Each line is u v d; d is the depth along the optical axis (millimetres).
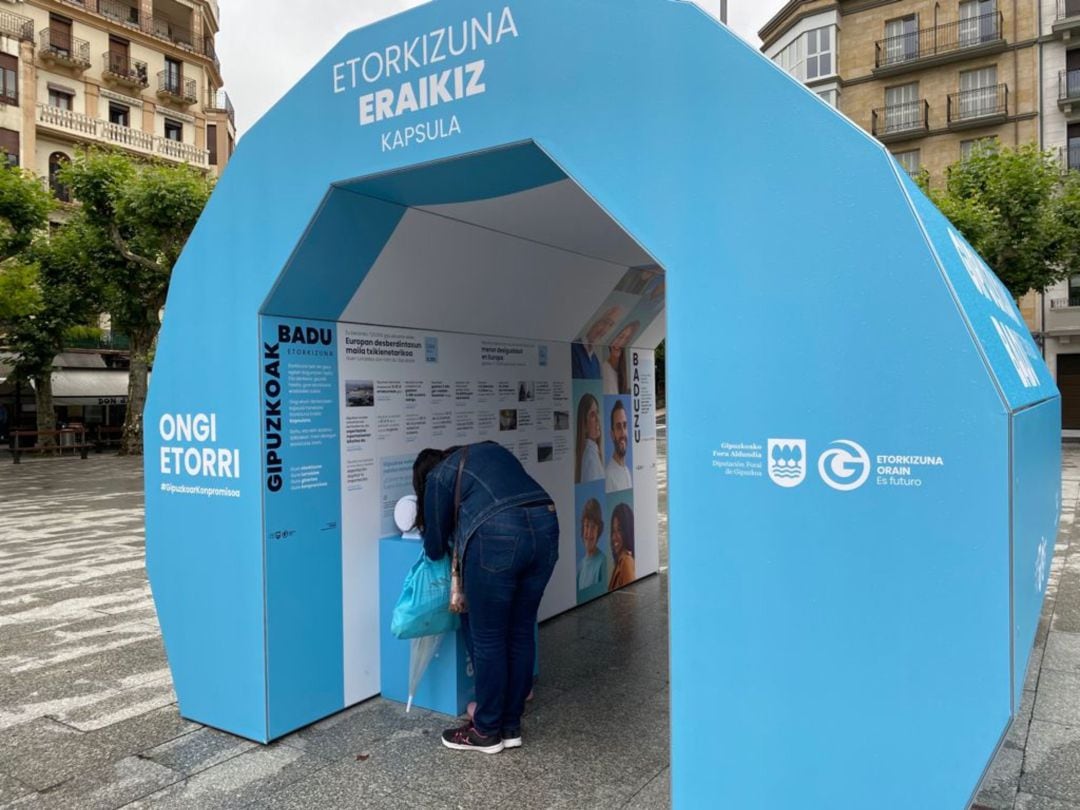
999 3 29062
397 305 4188
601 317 5855
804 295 2348
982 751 2104
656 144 2586
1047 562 3559
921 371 2180
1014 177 19609
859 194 2271
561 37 2764
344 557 3977
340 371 3973
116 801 3064
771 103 2396
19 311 17719
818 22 31844
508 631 3494
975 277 2812
